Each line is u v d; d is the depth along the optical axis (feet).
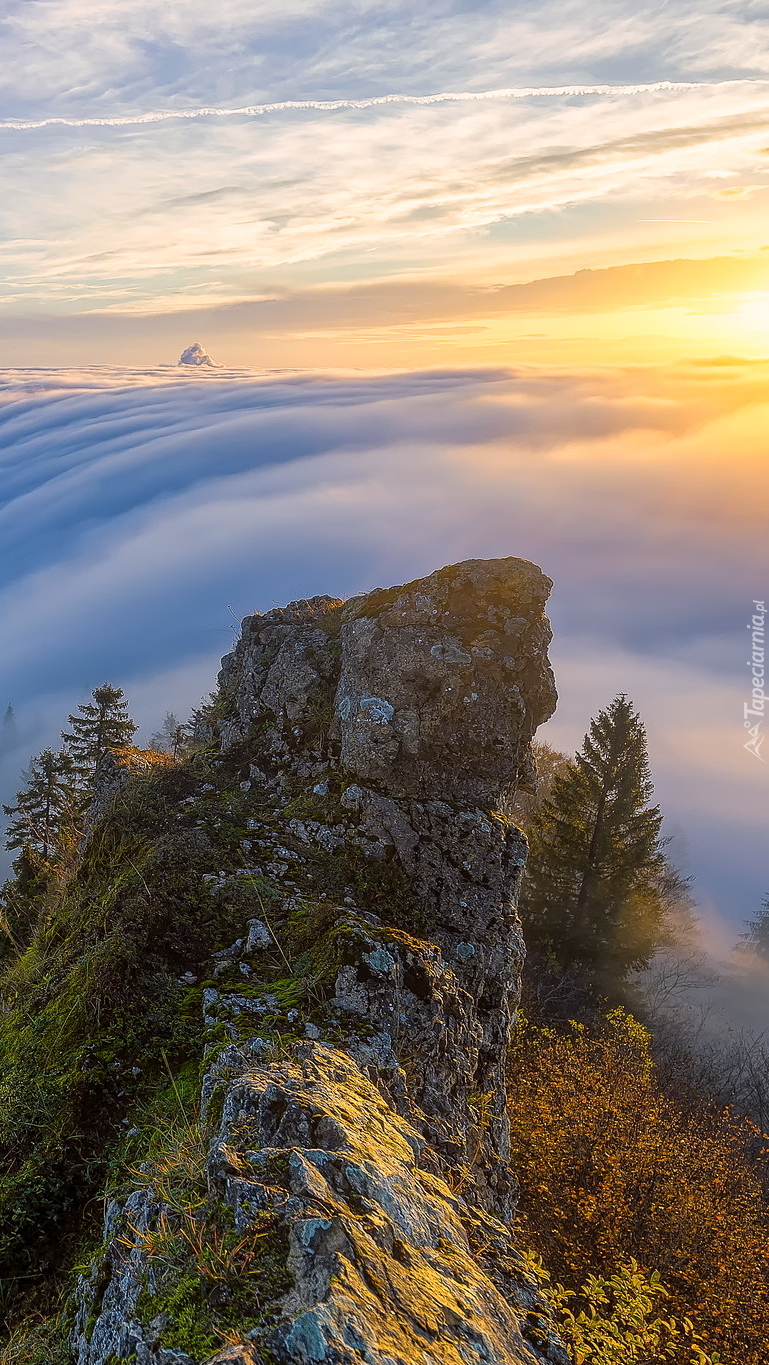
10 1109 18.37
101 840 28.35
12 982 26.16
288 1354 8.91
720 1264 37.99
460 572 30.86
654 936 90.94
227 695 38.01
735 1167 49.62
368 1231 10.80
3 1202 16.43
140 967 21.25
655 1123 47.01
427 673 29.19
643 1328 26.63
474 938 26.55
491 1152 23.40
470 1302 10.71
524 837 28.96
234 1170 11.50
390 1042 19.54
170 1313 9.99
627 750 85.92
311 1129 12.67
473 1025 24.52
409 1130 14.90
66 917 26.89
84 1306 12.05
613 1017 63.41
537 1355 11.79
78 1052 19.43
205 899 23.53
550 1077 47.29
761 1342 35.99
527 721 30.07
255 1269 10.08
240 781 30.89
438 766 28.91
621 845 86.99
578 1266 35.35
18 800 79.66
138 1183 13.33
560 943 85.92
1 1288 15.31
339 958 20.66
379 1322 9.43
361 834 27.35
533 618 30.25
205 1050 18.71
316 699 31.68
